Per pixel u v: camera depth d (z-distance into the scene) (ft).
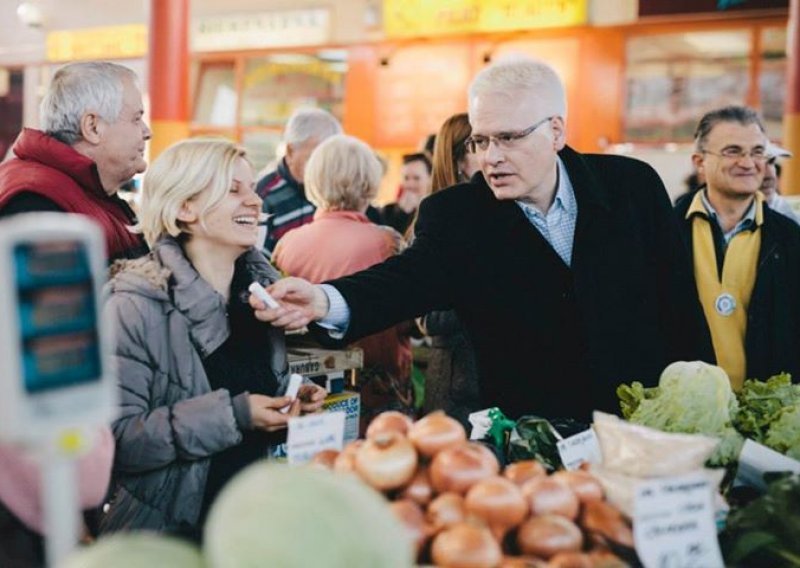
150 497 6.26
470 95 7.90
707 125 10.20
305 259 10.82
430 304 8.04
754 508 5.00
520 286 8.07
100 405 3.31
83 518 6.14
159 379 6.33
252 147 31.76
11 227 3.11
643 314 8.21
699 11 24.93
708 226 10.23
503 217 8.05
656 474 4.91
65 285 3.20
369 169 11.02
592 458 5.71
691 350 8.35
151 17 24.12
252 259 7.20
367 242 10.72
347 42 30.17
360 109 30.19
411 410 11.29
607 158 8.61
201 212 6.53
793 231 10.03
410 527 4.29
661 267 8.43
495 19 27.89
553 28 27.02
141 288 6.30
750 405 6.68
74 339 3.22
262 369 6.86
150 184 6.62
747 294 10.04
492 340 8.25
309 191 11.27
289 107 31.19
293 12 30.91
